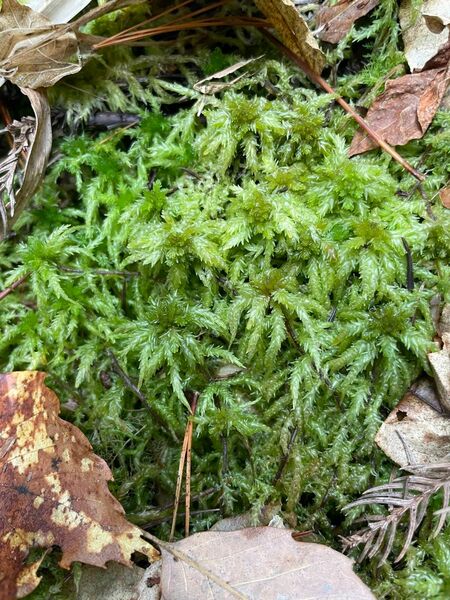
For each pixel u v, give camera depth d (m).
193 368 0.12
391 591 0.10
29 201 0.13
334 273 0.12
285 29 0.12
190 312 0.12
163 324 0.12
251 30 0.13
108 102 0.14
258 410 0.12
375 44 0.13
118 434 0.12
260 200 0.12
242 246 0.12
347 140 0.13
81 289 0.13
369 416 0.11
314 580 0.09
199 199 0.13
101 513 0.10
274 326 0.11
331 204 0.12
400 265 0.12
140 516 0.11
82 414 0.12
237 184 0.13
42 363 0.13
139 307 0.13
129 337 0.12
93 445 0.12
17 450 0.10
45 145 0.13
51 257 0.13
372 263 0.11
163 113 0.14
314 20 0.13
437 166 0.13
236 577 0.10
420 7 0.12
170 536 0.11
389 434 0.11
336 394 0.12
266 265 0.12
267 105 0.12
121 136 0.14
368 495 0.11
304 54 0.13
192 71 0.14
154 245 0.12
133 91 0.14
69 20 0.12
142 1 0.12
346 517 0.11
